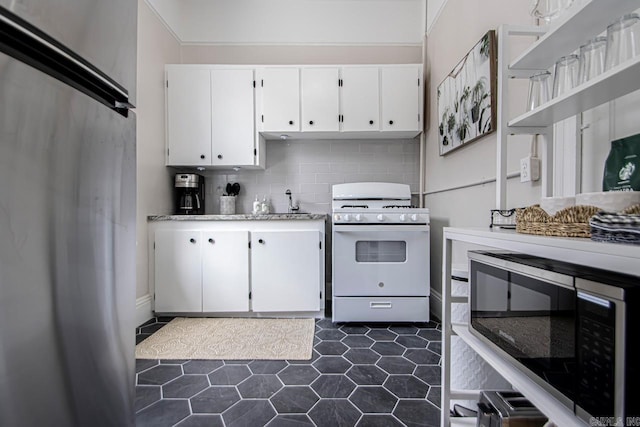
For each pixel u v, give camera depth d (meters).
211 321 2.21
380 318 2.11
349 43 2.78
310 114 2.49
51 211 0.65
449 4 2.14
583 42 0.83
